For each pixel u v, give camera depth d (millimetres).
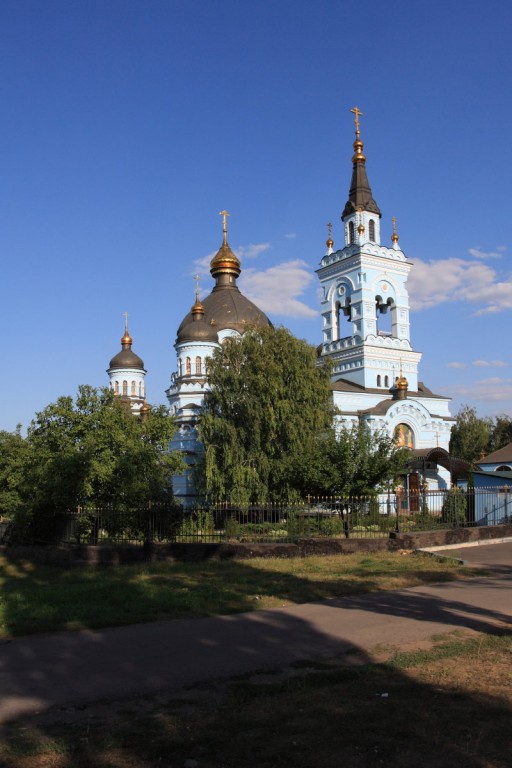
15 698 9062
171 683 9602
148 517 28281
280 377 45250
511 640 11555
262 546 24797
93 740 7602
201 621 13695
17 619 13852
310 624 13172
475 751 7156
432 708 8367
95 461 29016
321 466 35250
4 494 32062
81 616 14055
